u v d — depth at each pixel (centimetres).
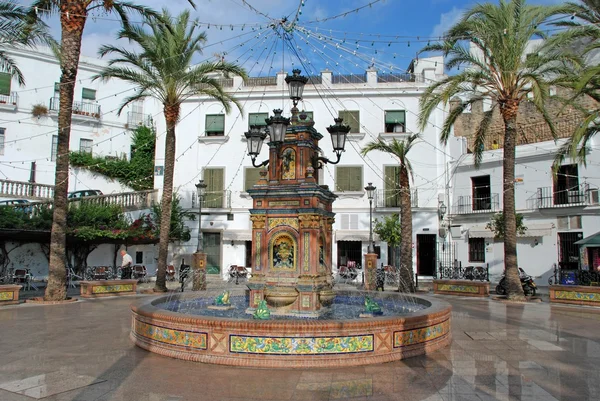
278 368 700
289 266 984
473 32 1683
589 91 1620
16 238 2073
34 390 593
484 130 1953
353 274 2539
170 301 1152
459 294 1878
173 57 1834
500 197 2591
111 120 3359
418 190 2770
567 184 2388
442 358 774
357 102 2856
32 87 2986
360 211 2783
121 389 600
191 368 700
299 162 1006
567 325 1134
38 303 1475
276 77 2939
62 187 1539
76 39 1528
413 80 2844
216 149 2945
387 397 575
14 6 1361
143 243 2489
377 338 744
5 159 2880
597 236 1981
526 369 708
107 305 1454
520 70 1723
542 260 2425
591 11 1561
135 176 3303
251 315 965
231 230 2864
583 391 603
